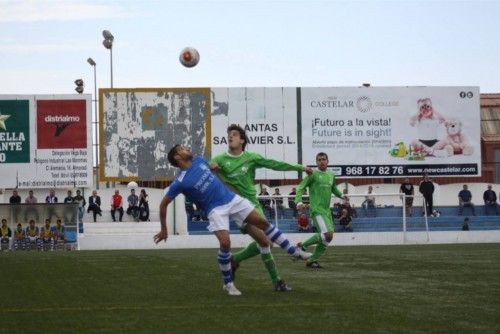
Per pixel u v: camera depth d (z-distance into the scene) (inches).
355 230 1569.9
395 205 1727.4
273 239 525.7
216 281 612.7
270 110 1722.4
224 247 513.0
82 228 1469.0
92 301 491.2
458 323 394.6
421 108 1759.4
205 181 509.4
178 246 1444.4
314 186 786.2
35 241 1254.9
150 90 1696.6
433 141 1763.0
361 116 1742.1
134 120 1695.4
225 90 1712.6
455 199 1798.7
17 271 735.1
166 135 1701.5
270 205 1537.9
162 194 1674.5
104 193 1681.8
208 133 1706.4
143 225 1551.4
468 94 1770.4
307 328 382.3
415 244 1382.9
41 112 1675.7
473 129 1776.6
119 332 377.1
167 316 424.2
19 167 1669.5
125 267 770.8
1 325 402.3
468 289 542.9
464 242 1488.7
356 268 735.1
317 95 1731.1
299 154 1727.4
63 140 1679.4
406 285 570.3
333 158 1738.4
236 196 519.8
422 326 386.0
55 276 675.4
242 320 407.5
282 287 533.6
